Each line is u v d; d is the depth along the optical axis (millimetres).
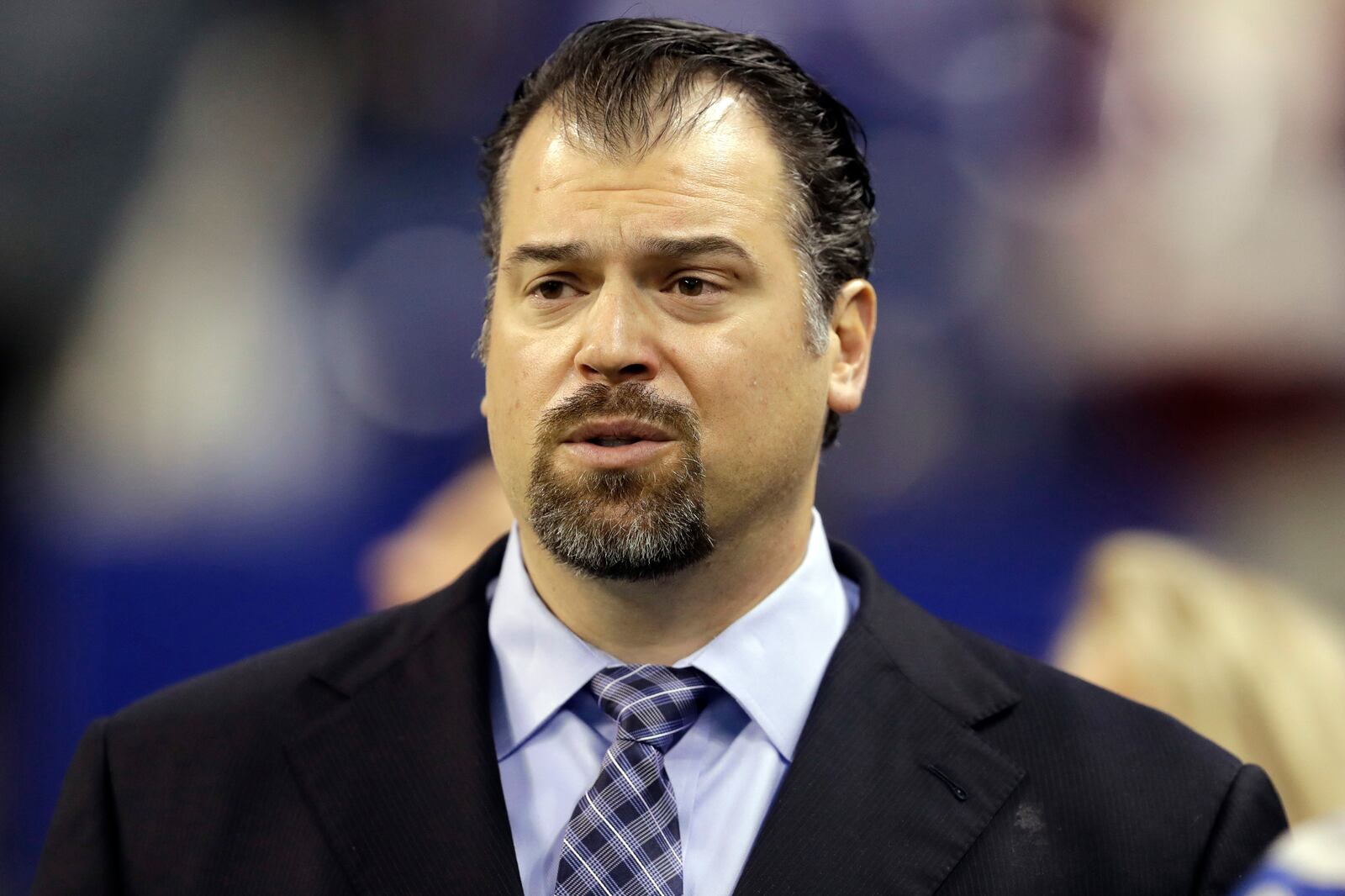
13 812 14133
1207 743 5926
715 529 5535
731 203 5570
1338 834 2818
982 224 16406
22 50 16156
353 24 16531
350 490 15273
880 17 16422
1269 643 8977
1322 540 15633
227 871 5492
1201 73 16328
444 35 16531
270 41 16469
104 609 14953
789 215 5766
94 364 15797
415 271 16094
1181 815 5609
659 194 5492
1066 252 16328
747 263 5566
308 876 5422
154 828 5641
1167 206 16312
